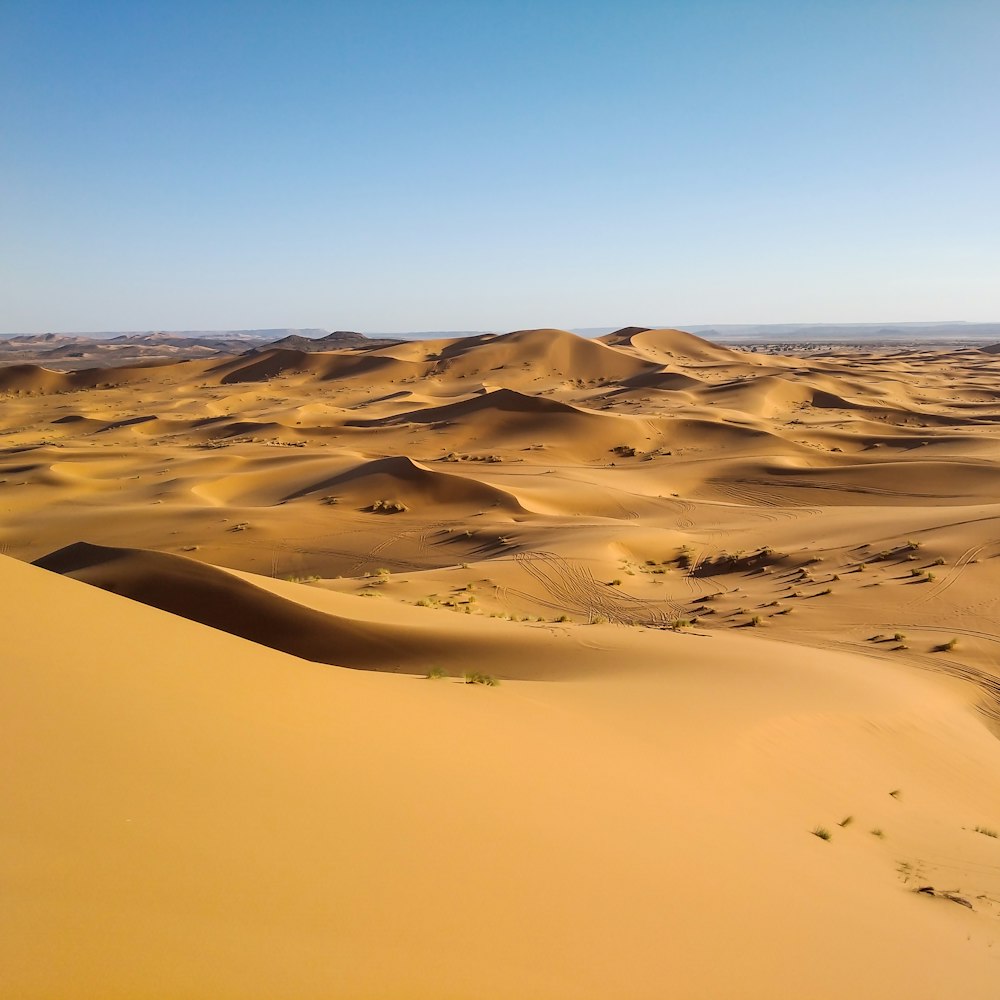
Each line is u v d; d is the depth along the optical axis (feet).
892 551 122.52
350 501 205.16
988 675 77.61
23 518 211.20
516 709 41.68
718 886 24.38
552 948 16.65
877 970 21.97
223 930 12.41
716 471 248.52
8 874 11.60
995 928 30.04
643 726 44.24
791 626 96.17
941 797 48.49
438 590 122.11
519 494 206.69
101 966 10.32
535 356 633.20
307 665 38.01
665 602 116.47
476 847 20.45
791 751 46.70
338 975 12.46
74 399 577.43
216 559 166.71
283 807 18.37
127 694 21.98
